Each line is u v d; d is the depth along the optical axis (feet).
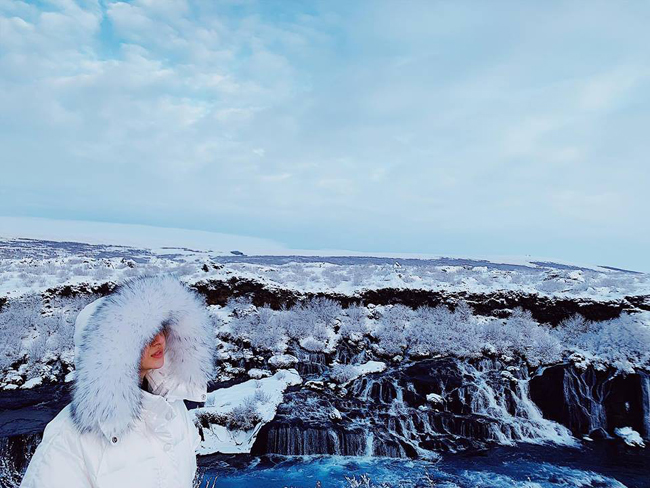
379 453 42.80
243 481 37.06
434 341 61.31
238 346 59.47
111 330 5.04
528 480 38.75
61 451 4.80
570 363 56.24
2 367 49.37
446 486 37.29
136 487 4.97
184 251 215.51
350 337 62.03
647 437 48.34
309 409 47.70
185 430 6.17
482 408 50.80
